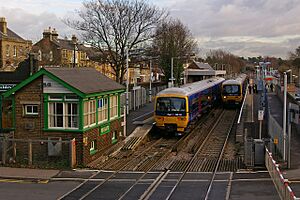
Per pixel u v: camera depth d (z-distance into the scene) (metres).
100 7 47.03
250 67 174.00
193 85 34.78
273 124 23.03
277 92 55.00
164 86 59.34
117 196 14.40
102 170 18.22
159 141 26.09
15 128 19.84
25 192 14.95
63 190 15.20
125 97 35.81
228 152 22.31
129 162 19.86
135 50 48.38
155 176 17.16
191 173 17.58
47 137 19.45
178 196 14.26
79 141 19.05
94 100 20.42
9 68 53.88
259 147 18.23
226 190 14.84
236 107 44.38
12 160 19.14
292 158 19.27
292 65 80.00
